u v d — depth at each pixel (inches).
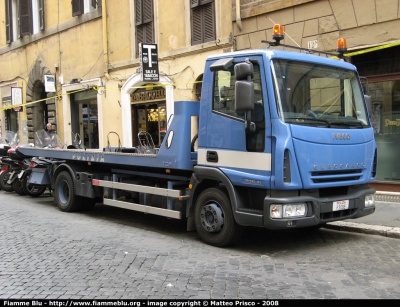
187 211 277.0
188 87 570.6
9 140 650.2
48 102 836.0
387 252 250.5
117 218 359.6
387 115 409.1
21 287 196.1
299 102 239.1
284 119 228.8
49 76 811.4
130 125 663.1
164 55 598.2
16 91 904.9
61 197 396.2
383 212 342.3
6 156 534.6
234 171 245.1
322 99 251.3
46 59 848.3
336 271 216.5
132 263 230.4
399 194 389.1
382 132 413.7
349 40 409.7
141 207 310.3
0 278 209.0
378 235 288.2
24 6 890.1
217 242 259.8
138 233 302.2
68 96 793.6
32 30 882.8
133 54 653.3
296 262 232.1
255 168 235.8
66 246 266.5
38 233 302.7
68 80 791.7
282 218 225.9
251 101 225.9
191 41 565.0
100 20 709.3
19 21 911.0
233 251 253.8
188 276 208.8
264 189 235.9
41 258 241.1
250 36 491.8
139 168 322.0
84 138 780.0
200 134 266.7
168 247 263.3
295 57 244.5
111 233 302.4
